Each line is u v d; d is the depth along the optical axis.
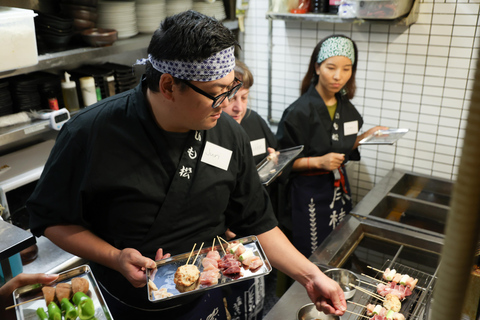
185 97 1.18
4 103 2.19
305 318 1.53
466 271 0.27
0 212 1.94
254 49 3.50
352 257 1.98
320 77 2.55
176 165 1.37
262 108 3.66
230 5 3.36
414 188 2.88
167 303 1.45
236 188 1.55
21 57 2.00
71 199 1.33
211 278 1.30
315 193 2.67
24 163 2.26
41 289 1.27
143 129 1.33
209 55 1.11
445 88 2.81
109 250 1.32
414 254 1.99
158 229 1.40
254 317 1.96
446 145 2.94
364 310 1.54
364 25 2.96
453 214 0.26
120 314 1.52
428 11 2.71
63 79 2.61
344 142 2.69
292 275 1.47
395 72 2.96
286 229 2.90
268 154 2.53
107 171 1.30
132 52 3.14
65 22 2.34
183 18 1.15
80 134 1.30
